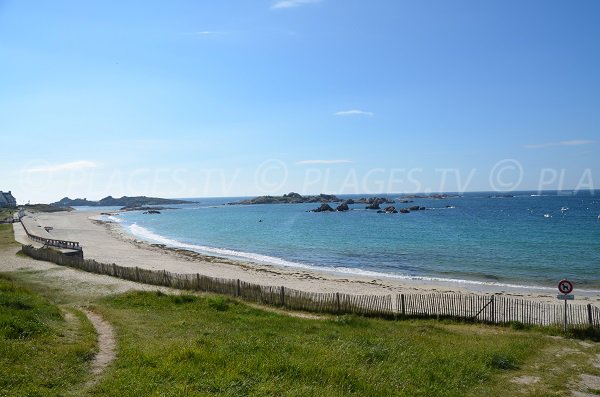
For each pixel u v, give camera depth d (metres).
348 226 100.50
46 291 27.52
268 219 135.50
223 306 22.72
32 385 9.98
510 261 50.56
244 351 13.23
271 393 10.04
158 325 17.77
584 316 23.06
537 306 26.44
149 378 10.72
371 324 20.34
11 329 13.53
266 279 39.84
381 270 46.53
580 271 44.19
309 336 16.58
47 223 116.50
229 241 78.50
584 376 13.58
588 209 146.00
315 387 10.49
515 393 11.98
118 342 14.55
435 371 12.91
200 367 11.53
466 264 49.28
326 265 50.31
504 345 16.84
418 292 33.94
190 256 56.16
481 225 94.94
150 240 81.06
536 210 146.62
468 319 22.72
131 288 29.36
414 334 18.25
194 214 185.25
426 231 84.75
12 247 53.53
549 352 16.31
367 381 11.23
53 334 14.26
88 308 21.58
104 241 73.75
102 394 9.85
